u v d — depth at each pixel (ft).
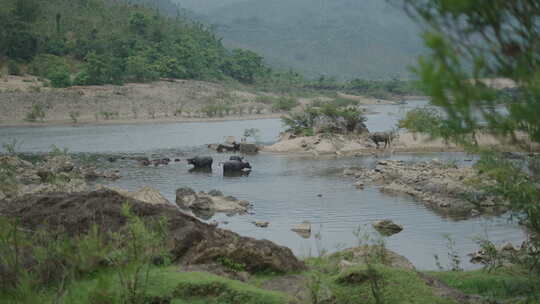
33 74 442.50
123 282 24.34
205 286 26.53
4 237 22.98
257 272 32.42
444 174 106.22
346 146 177.47
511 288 35.76
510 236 67.26
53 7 638.94
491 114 12.37
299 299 28.14
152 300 25.12
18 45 478.59
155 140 223.71
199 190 104.94
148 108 382.01
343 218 79.82
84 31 577.84
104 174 121.90
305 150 178.40
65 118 333.42
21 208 33.30
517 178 25.64
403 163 135.13
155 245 27.94
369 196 97.55
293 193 101.14
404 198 95.20
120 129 280.72
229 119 363.15
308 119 218.18
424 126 19.99
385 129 277.03
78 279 24.44
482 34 10.86
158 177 123.24
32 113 313.73
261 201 93.56
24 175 110.32
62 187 89.92
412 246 63.46
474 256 57.36
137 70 458.09
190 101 422.82
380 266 30.50
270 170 134.62
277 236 68.74
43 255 24.08
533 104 11.28
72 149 189.26
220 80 584.81
